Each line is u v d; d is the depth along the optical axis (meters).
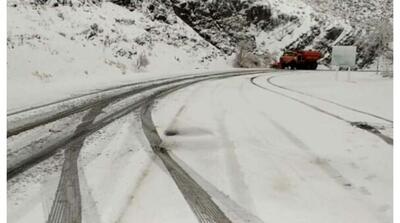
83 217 3.56
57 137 6.44
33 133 6.70
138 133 6.75
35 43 16.88
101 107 9.31
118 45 22.77
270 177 4.64
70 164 5.06
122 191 4.16
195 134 6.74
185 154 5.54
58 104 9.62
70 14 22.70
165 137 6.52
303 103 10.78
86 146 5.92
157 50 25.88
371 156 5.51
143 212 3.67
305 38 37.19
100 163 5.10
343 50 19.22
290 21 38.06
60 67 16.23
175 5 33.75
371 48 36.44
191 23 33.97
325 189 4.30
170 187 4.29
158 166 4.99
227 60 31.67
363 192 4.23
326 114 8.96
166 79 16.78
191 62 27.38
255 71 25.30
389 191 4.25
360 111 9.52
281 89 14.52
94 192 4.14
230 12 36.25
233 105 10.06
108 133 6.73
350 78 20.66
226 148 5.86
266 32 37.41
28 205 3.82
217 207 3.80
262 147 5.94
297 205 3.88
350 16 48.78
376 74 23.84
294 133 6.89
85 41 20.61
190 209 3.75
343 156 5.51
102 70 18.38
